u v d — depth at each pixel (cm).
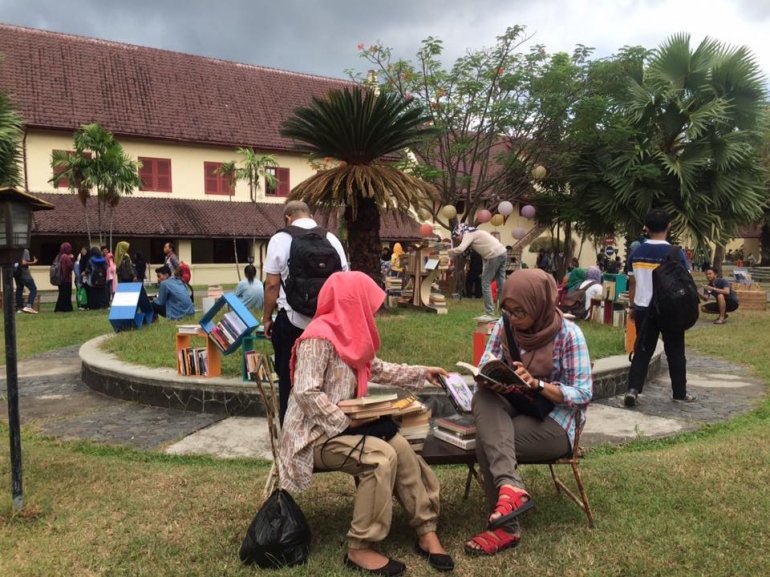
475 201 1767
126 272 1789
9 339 347
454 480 408
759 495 365
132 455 487
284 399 439
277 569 290
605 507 357
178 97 2853
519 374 312
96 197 2488
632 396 616
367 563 288
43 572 288
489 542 305
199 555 304
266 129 2967
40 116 2427
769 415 593
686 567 287
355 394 311
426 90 1683
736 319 1373
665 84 1756
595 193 1822
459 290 1664
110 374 676
